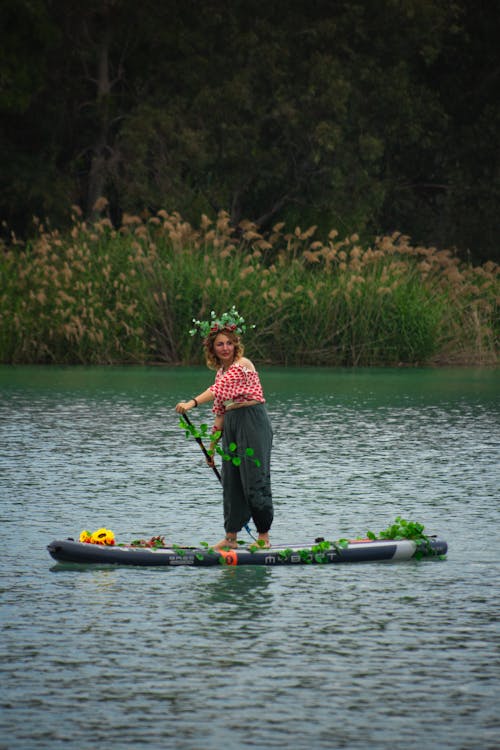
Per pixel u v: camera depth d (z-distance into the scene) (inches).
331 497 1668.3
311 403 3019.2
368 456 2070.6
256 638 997.2
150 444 2212.1
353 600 1122.0
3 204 6491.1
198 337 4547.2
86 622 1042.7
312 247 4712.1
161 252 4830.2
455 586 1176.2
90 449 2140.7
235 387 1293.1
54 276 4522.6
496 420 2635.3
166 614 1069.8
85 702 844.6
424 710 829.8
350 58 7145.7
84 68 6761.8
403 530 1332.4
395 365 4579.2
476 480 1814.7
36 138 6688.0
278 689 871.7
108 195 6914.4
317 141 6737.2
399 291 4643.2
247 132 6835.6
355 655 951.0
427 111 7357.3
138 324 4527.6
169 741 774.5
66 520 1487.5
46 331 4539.9
